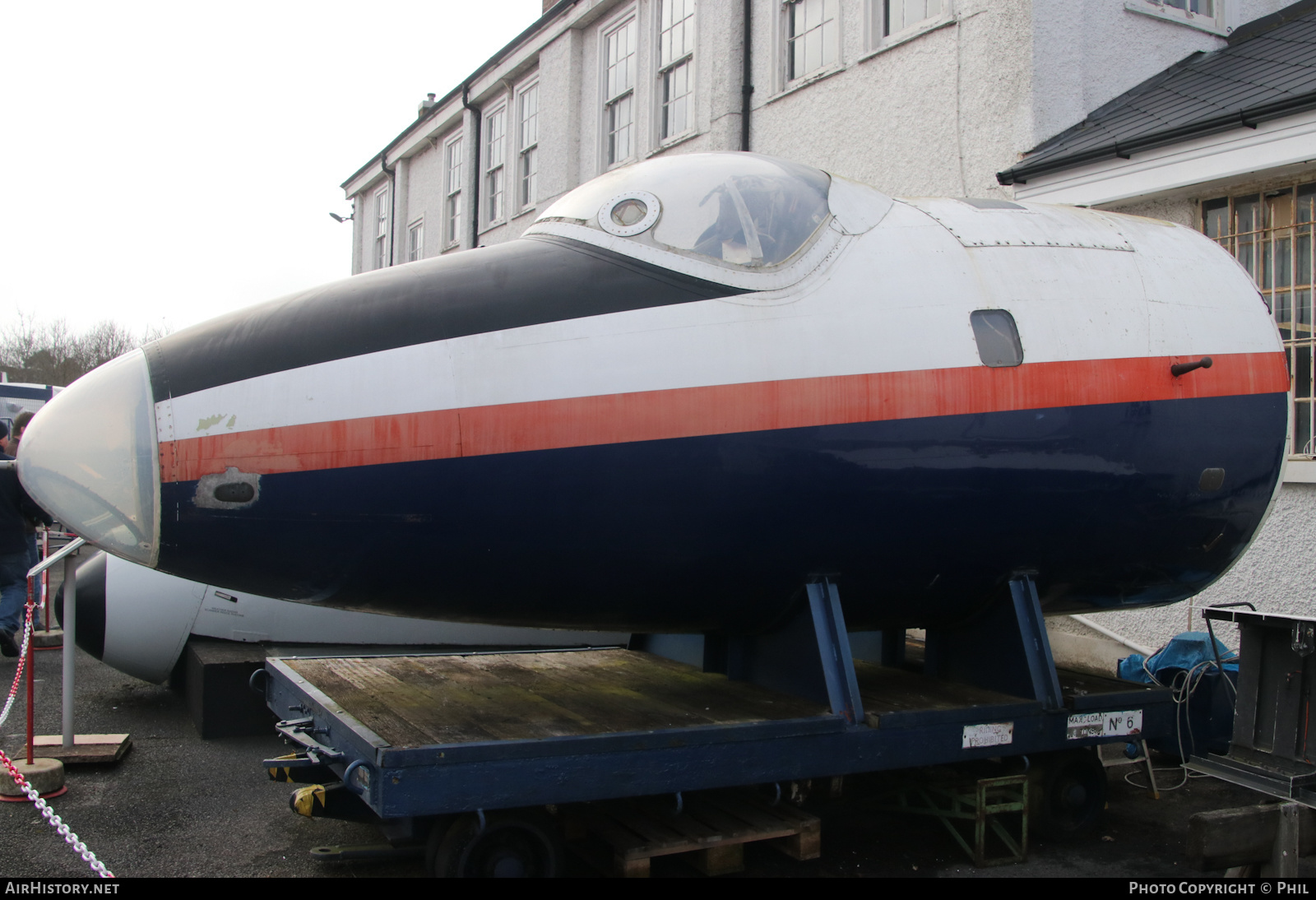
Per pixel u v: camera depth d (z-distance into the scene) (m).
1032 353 3.56
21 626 7.16
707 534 3.28
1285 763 3.35
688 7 10.90
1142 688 4.12
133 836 3.75
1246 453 3.93
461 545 3.13
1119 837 4.01
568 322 3.15
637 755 2.97
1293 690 3.38
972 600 3.93
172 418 2.99
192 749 4.97
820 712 3.45
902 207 3.83
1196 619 6.00
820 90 8.88
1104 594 4.21
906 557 3.59
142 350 3.19
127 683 6.55
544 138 13.74
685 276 3.30
